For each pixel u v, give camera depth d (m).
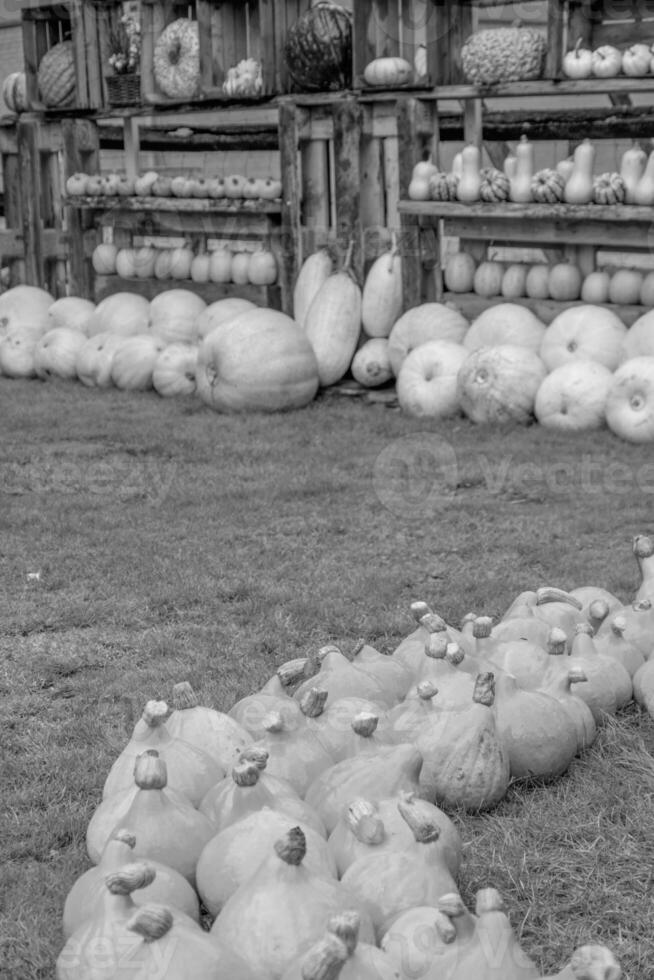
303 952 2.33
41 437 8.64
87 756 3.64
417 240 9.92
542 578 5.42
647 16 10.38
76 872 3.00
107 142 13.94
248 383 9.33
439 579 5.47
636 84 8.72
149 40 11.33
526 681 3.76
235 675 4.28
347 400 9.91
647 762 3.55
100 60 11.96
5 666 4.46
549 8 9.03
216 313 10.47
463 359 9.16
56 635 4.79
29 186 12.57
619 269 9.40
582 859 3.06
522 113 11.09
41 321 11.78
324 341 9.98
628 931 2.75
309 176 10.73
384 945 2.35
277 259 10.99
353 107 9.87
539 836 3.17
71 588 5.36
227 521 6.46
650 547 4.54
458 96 9.52
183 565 5.66
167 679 4.26
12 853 3.12
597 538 6.10
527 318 9.23
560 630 3.81
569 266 9.55
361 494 7.00
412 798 2.81
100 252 12.00
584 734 3.63
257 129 12.49
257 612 5.00
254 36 11.39
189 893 2.62
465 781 3.26
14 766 3.60
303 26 10.23
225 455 8.04
